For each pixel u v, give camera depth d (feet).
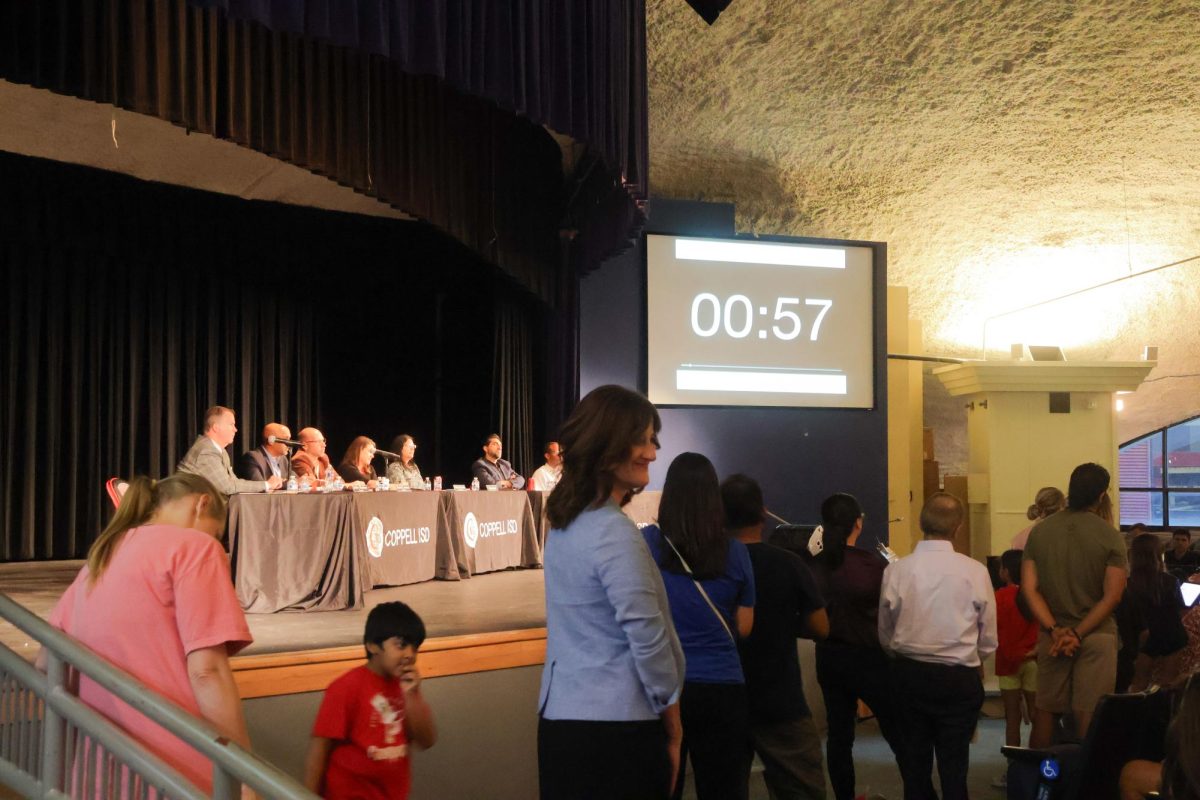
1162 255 43.52
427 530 21.83
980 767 19.06
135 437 29.78
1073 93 36.86
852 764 14.92
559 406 33.04
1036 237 42.93
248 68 18.31
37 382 27.99
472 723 13.92
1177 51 35.12
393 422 34.86
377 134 21.84
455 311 34.83
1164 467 59.52
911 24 34.04
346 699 10.19
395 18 15.96
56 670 7.13
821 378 33.27
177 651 7.38
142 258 28.89
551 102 20.70
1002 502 37.01
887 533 33.55
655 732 7.38
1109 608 14.49
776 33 33.58
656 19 32.96
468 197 26.50
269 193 30.53
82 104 23.48
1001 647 19.62
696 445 32.37
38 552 27.91
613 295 32.45
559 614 7.57
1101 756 10.80
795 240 33.35
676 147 37.81
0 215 25.91
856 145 38.58
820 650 14.82
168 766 6.54
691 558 10.23
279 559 16.76
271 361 32.55
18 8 14.51
